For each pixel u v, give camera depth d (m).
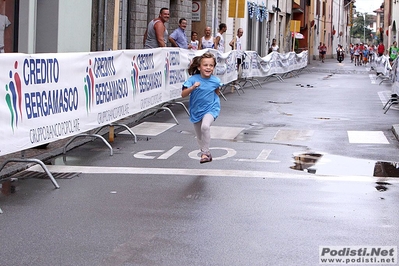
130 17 23.03
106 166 10.24
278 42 51.97
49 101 9.39
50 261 5.98
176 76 16.45
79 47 18.00
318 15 77.06
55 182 8.84
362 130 14.47
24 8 15.96
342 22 110.69
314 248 6.37
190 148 11.92
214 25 33.00
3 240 6.57
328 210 7.77
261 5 44.41
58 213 7.57
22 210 7.69
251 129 14.41
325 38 85.62
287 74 37.28
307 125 15.22
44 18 16.50
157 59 14.77
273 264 5.92
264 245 6.45
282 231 6.91
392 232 6.92
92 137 11.92
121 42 22.16
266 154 11.43
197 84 9.86
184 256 6.12
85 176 9.54
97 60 11.18
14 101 8.40
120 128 14.16
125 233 6.82
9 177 9.41
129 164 10.42
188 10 28.64
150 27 18.17
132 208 7.80
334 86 28.44
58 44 16.56
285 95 23.06
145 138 12.98
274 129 14.47
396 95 18.64
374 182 9.34
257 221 7.29
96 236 6.71
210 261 5.98
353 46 70.44
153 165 10.36
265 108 18.64
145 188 8.81
